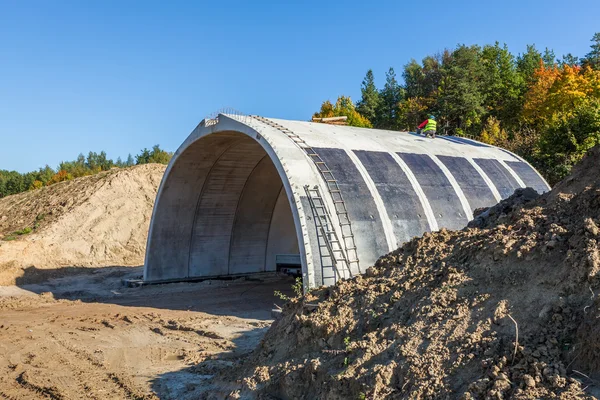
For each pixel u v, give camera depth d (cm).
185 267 2438
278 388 707
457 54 5228
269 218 2664
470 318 595
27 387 932
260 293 2080
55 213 3788
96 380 972
